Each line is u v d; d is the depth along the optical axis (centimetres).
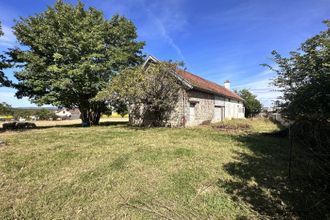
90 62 1556
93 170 473
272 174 446
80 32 1566
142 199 337
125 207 313
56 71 1468
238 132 1147
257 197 341
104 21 1828
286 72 483
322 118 374
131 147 714
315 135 375
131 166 500
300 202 322
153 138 916
